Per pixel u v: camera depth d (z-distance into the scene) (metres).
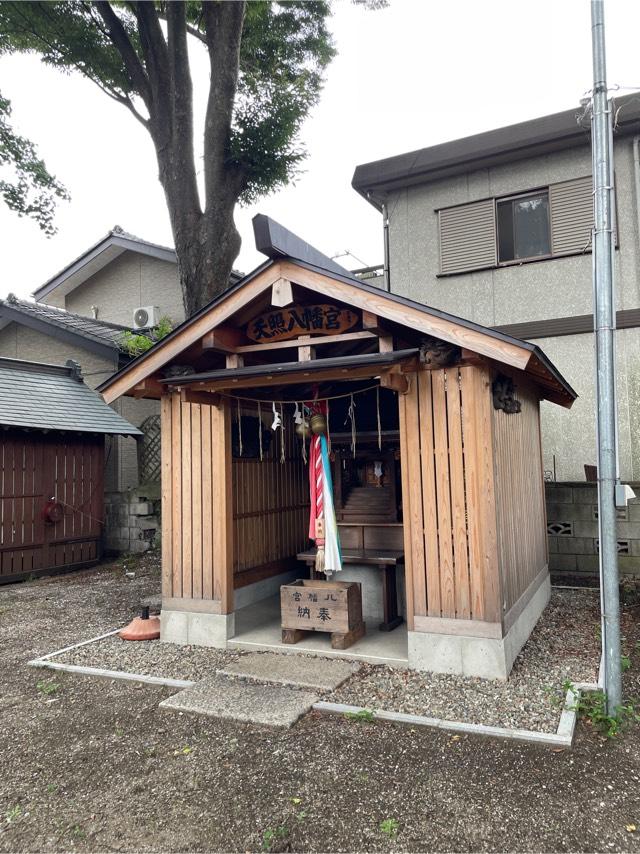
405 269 11.35
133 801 3.36
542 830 3.00
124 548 12.34
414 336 5.16
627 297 9.55
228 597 5.84
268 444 7.53
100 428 11.78
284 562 7.76
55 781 3.59
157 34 10.38
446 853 2.85
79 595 9.02
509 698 4.43
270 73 12.34
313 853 2.88
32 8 10.20
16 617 7.73
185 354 5.64
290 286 4.93
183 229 10.00
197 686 4.84
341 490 6.82
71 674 5.39
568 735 3.84
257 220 4.67
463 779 3.45
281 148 9.97
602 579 4.29
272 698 4.55
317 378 5.06
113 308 17.36
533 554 6.65
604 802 3.22
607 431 4.25
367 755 3.74
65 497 11.35
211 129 9.98
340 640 5.48
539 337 10.18
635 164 9.51
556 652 5.50
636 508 8.15
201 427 6.00
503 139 10.05
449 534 4.91
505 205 10.70
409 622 5.04
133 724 4.30
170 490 6.13
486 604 4.79
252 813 3.20
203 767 3.67
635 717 4.19
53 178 11.01
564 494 8.64
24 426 10.24
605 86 4.32
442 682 4.74
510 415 5.74
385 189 11.45
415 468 5.05
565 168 10.10
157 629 6.31
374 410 6.98
